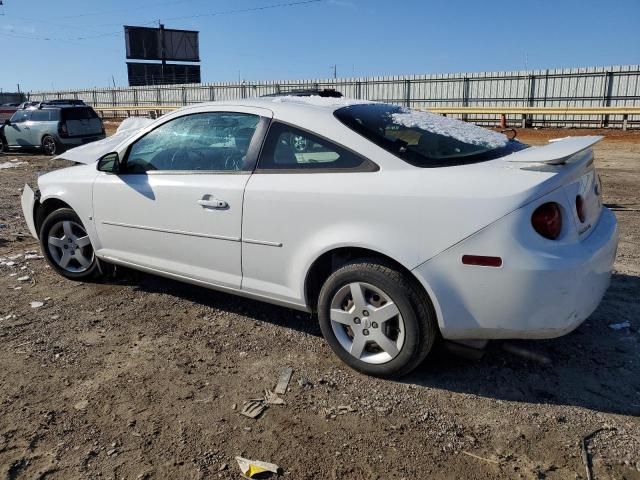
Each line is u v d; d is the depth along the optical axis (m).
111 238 4.50
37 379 3.33
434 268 2.97
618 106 23.05
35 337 3.89
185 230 3.97
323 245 3.29
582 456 2.64
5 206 8.98
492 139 3.69
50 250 5.02
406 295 3.08
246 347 3.75
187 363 3.53
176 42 58.12
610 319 4.09
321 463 2.60
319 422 2.91
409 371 3.24
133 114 40.59
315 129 3.46
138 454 2.66
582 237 3.06
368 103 4.00
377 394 3.17
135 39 55.66
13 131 18.25
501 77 25.84
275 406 3.06
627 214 7.74
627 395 3.14
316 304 3.64
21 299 4.60
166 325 4.10
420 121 3.77
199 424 2.89
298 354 3.65
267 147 3.63
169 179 4.04
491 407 3.04
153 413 2.99
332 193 3.26
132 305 4.47
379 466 2.58
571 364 3.48
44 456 2.64
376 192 3.12
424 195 2.99
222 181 3.75
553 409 3.02
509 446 2.72
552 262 2.79
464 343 3.17
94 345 3.77
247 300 4.58
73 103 20.06
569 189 2.98
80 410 3.01
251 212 3.59
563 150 3.02
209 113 3.97
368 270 3.17
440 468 2.57
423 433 2.82
